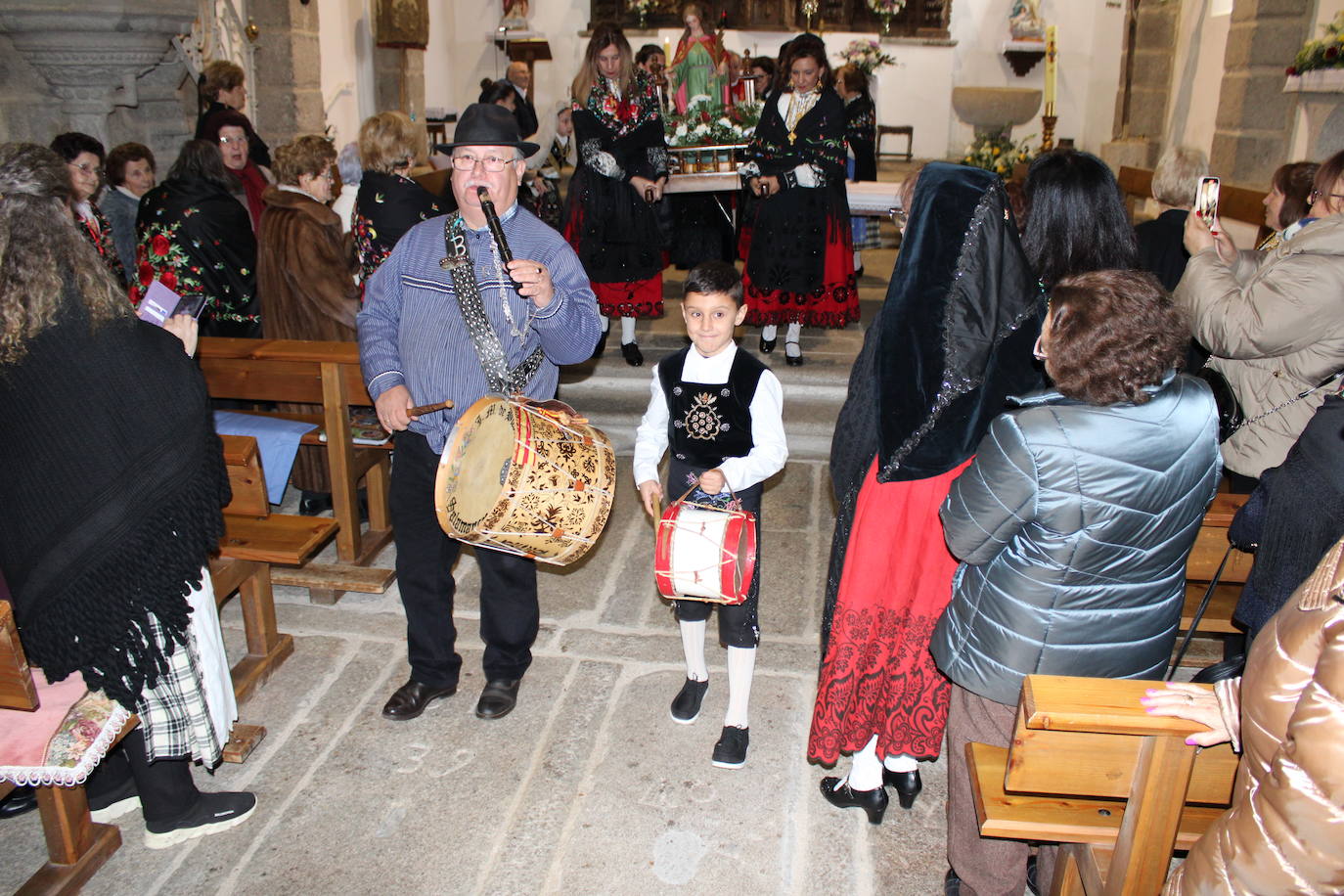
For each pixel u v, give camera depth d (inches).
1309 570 78.1
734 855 91.1
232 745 103.6
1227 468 106.8
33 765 78.5
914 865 90.3
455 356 99.1
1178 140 357.4
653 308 199.5
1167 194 127.5
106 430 76.2
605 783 100.6
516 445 87.8
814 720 88.6
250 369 136.4
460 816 96.2
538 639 126.6
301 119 291.1
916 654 84.7
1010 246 78.5
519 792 99.3
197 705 87.0
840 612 84.8
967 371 78.4
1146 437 62.2
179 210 147.8
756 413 94.7
